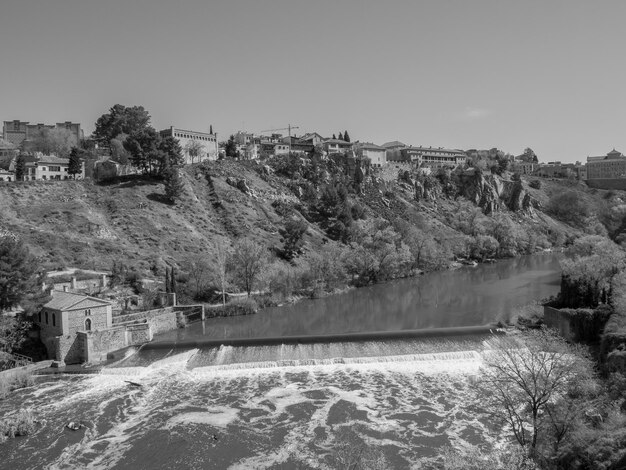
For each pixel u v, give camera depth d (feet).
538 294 416.46
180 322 331.77
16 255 269.44
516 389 174.81
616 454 133.08
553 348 177.37
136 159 561.02
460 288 459.73
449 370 237.45
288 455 168.96
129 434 187.32
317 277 439.63
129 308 330.95
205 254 448.24
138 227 462.60
